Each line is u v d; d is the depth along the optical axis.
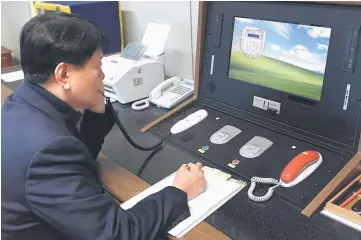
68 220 0.74
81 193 0.75
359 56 0.98
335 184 0.92
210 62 1.35
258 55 1.20
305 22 1.07
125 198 0.95
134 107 1.48
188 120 1.29
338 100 1.04
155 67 1.60
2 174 0.76
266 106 1.21
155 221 0.80
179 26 1.82
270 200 0.92
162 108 1.48
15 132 0.77
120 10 2.05
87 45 0.79
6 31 3.32
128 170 1.08
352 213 0.83
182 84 1.60
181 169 0.97
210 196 0.93
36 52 0.78
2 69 2.15
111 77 1.50
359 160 0.98
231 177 1.01
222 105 1.34
